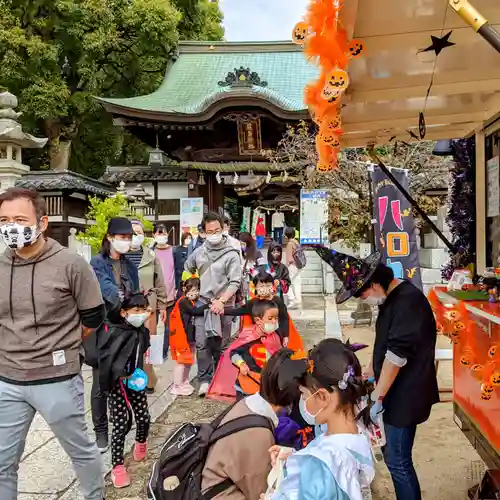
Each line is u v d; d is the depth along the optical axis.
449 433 4.74
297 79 20.02
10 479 2.82
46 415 2.79
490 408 3.09
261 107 15.73
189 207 16.12
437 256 12.32
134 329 3.68
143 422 4.00
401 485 2.81
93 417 4.21
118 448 3.69
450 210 4.95
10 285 2.76
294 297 12.11
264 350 4.02
